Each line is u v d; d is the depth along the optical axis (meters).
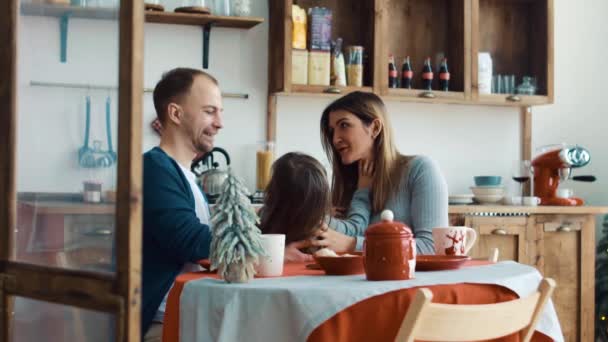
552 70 5.12
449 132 5.24
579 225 4.80
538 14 5.21
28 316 2.15
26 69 2.21
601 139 5.50
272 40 4.80
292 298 1.91
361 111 3.06
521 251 4.70
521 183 5.27
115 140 1.84
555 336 2.31
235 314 1.94
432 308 1.82
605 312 5.06
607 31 5.51
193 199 2.72
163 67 4.71
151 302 2.59
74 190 2.01
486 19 5.27
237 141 4.83
